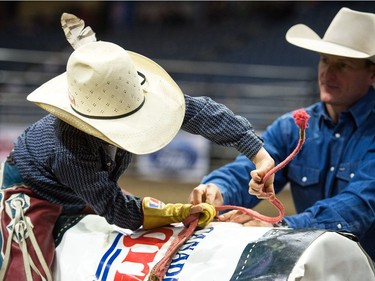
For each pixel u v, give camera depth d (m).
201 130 3.41
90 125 3.00
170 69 12.69
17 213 3.33
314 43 4.43
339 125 4.39
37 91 3.33
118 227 3.40
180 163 10.35
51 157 3.23
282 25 16.11
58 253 3.35
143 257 3.10
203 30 16.50
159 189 10.06
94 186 3.17
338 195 4.04
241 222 3.53
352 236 3.03
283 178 4.65
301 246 2.87
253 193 3.26
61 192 3.41
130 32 16.38
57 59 12.57
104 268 3.12
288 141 4.55
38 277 3.27
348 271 3.02
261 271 2.82
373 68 4.32
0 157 10.08
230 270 2.90
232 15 16.81
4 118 10.82
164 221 3.24
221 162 10.27
